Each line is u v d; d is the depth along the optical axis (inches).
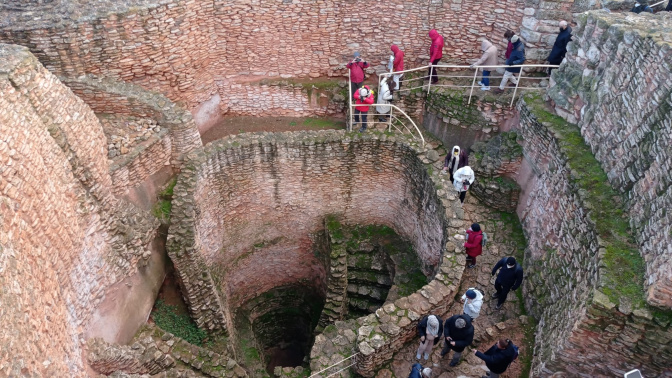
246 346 511.5
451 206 407.2
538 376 317.1
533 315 371.9
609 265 286.0
